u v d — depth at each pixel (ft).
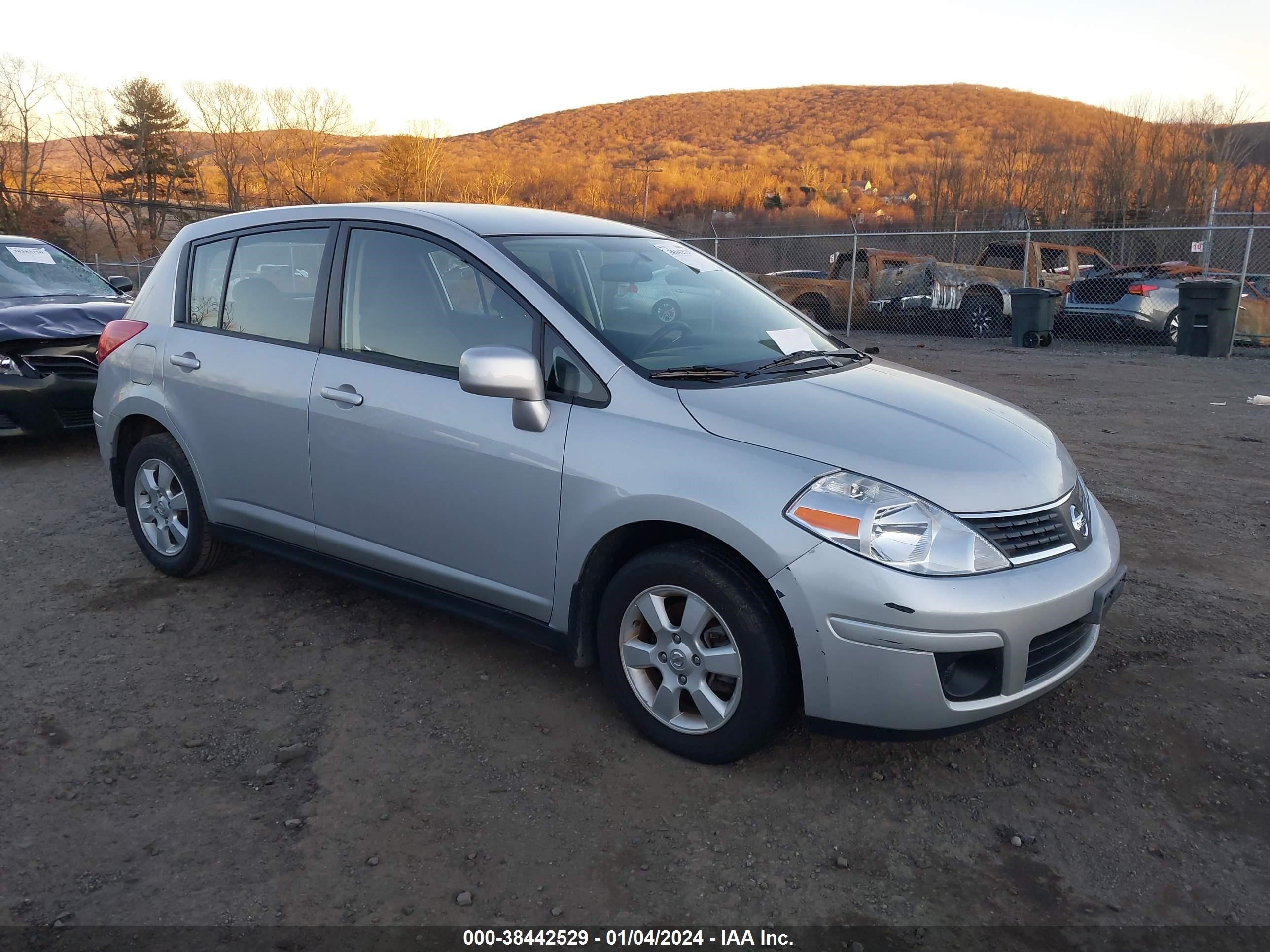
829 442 9.23
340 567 12.63
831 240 70.59
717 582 9.24
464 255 11.30
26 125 183.21
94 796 9.23
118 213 197.98
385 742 10.29
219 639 12.79
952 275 55.36
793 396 10.14
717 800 9.35
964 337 55.57
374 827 8.83
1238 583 15.16
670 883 8.18
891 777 9.80
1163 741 10.59
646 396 9.91
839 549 8.65
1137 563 16.08
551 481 10.14
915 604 8.50
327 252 12.53
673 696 9.89
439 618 13.51
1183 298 45.32
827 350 12.46
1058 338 54.60
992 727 10.84
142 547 15.06
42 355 22.06
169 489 14.66
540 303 10.66
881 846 8.75
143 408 14.38
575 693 11.43
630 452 9.66
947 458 9.36
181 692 11.33
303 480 12.51
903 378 11.84
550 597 10.48
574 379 10.30
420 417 11.14
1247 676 12.08
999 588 8.80
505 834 8.77
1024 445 10.31
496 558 10.83
